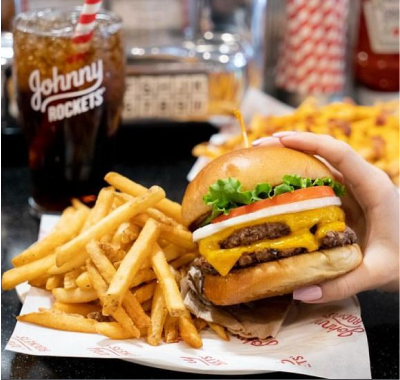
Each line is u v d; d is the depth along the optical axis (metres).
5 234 0.61
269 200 0.43
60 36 0.57
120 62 0.61
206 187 0.45
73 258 0.47
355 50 0.93
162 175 0.74
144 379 0.43
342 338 0.43
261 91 0.89
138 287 0.47
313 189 0.43
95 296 0.46
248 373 0.42
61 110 0.58
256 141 0.49
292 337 0.44
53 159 0.60
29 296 0.48
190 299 0.45
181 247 0.49
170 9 0.78
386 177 0.47
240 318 0.45
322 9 0.84
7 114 0.73
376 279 0.45
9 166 0.76
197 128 0.81
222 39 0.81
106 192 0.52
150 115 0.77
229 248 0.43
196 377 0.43
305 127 0.72
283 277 0.42
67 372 0.44
